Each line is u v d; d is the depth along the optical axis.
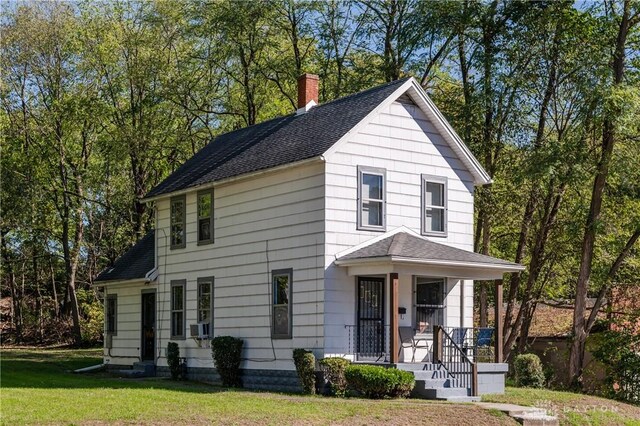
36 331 48.12
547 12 29.91
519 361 27.28
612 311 32.53
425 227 24.50
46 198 42.88
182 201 28.70
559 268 34.81
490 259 23.17
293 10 37.84
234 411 17.17
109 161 42.16
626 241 31.69
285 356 23.34
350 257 22.19
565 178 28.64
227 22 37.06
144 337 30.86
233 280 25.77
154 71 40.41
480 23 31.84
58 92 41.62
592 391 29.69
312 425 16.55
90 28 41.44
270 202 24.42
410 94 24.48
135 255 33.28
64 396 18.92
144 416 16.23
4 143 42.06
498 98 30.83
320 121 25.36
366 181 23.31
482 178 25.89
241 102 41.16
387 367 21.34
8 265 47.03
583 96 28.41
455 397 20.91
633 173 28.58
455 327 24.58
